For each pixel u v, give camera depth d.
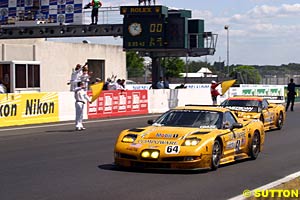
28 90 34.88
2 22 41.28
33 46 43.34
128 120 25.47
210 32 38.38
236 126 11.84
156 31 37.88
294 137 18.66
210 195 8.70
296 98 44.94
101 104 26.81
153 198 8.39
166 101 31.33
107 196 8.50
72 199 8.27
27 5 40.69
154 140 10.66
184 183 9.69
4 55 41.31
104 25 38.97
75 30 39.38
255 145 13.14
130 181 9.81
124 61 52.94
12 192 8.77
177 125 11.45
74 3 39.59
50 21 40.19
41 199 8.25
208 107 12.08
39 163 12.13
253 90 40.66
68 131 20.27
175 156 10.34
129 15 38.25
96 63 50.19
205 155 10.57
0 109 21.45
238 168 11.56
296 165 12.15
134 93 29.00
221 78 50.19
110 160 12.61
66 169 11.23
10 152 14.18
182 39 37.53
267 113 20.61
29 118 22.84
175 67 77.69
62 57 46.16
